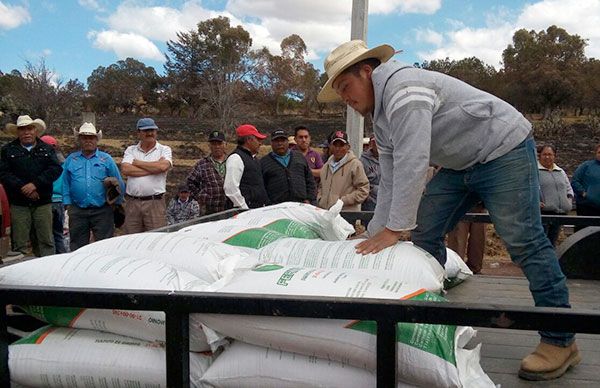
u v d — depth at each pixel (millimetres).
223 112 37219
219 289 1780
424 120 1932
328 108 53188
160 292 1573
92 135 5797
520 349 2393
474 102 2094
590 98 48688
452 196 2451
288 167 5621
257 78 46906
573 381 2061
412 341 1600
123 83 57719
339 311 1478
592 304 3084
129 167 5809
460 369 1641
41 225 6328
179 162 21875
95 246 2260
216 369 1742
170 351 1585
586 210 6746
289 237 2533
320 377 1656
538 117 51281
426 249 2562
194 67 51562
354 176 5461
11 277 1894
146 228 5883
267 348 1723
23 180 6176
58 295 1619
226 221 2836
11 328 2137
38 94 29609
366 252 2008
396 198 1962
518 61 53500
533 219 2143
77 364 1794
